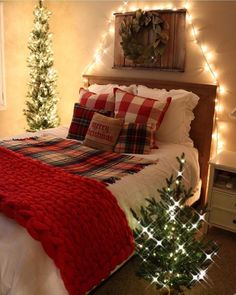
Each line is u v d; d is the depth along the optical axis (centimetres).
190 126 292
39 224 140
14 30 381
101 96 300
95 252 154
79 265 145
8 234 140
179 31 288
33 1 391
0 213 152
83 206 161
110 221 167
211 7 272
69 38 377
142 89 305
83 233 152
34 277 133
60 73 396
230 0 263
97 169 212
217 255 231
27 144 258
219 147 291
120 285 197
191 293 192
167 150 261
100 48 353
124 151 253
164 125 281
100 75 356
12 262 133
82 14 359
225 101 280
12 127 407
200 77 289
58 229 144
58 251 138
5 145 251
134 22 303
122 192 188
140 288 195
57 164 217
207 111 283
